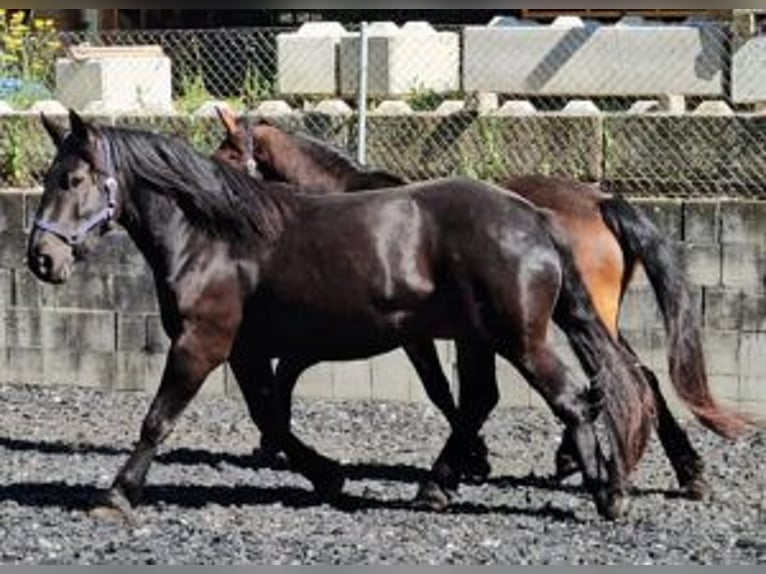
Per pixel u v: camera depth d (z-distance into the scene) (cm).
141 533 1048
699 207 1404
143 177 1069
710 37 1597
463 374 1116
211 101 1695
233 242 1071
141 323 1527
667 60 1606
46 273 1054
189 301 1068
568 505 1134
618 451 1065
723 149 1466
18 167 1609
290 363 1175
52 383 1552
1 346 1561
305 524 1076
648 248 1130
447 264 1050
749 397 1405
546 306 1048
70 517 1086
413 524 1077
